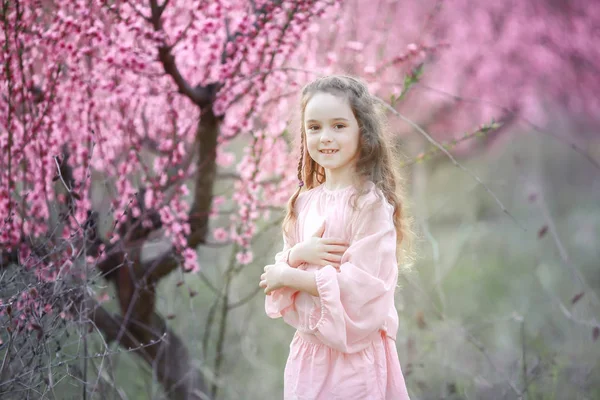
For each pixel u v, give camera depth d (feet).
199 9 12.26
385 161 9.36
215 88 13.05
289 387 8.98
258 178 13.33
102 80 12.46
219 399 16.29
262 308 20.83
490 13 27.02
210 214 13.56
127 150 13.47
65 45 11.67
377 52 18.61
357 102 9.03
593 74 29.40
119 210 12.60
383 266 8.60
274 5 12.55
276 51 12.78
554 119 36.19
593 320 14.82
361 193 8.89
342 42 16.81
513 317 16.51
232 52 12.60
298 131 11.27
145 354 14.02
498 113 26.55
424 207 23.26
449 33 25.38
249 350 17.63
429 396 14.82
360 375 8.67
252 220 14.43
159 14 12.26
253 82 12.91
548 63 28.19
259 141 13.24
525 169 33.55
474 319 20.06
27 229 11.89
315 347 8.85
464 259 26.63
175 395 14.02
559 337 18.19
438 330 16.30
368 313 8.47
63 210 12.08
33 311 9.97
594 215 33.71
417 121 25.13
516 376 14.98
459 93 26.55
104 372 12.07
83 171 12.78
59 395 11.82
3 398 10.08
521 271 26.16
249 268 20.92
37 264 10.42
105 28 12.32
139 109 13.43
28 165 12.46
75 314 11.96
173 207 12.71
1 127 12.24
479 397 14.64
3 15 11.23
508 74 27.17
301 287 8.68
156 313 14.51
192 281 21.21
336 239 8.86
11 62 11.60
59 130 12.37
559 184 38.83
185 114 13.80
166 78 13.29
